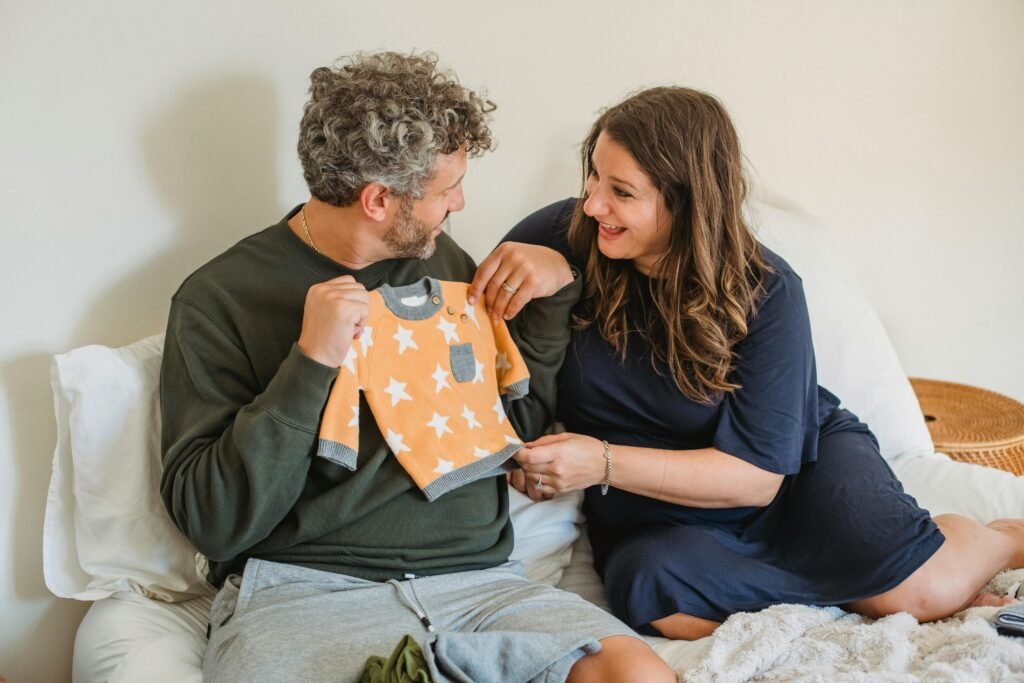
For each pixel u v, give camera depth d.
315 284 1.36
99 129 1.42
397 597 1.32
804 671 1.28
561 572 1.63
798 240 2.04
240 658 1.17
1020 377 2.54
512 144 1.91
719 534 1.56
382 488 1.36
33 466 1.45
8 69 1.33
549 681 1.13
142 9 1.42
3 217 1.36
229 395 1.33
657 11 1.98
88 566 1.40
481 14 1.80
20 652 1.49
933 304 2.43
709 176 1.45
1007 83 2.29
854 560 1.50
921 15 2.19
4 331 1.39
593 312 1.58
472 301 1.49
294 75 1.61
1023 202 2.38
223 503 1.26
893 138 2.26
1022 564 1.59
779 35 2.10
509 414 1.55
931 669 1.24
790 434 1.52
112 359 1.39
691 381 1.53
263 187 1.62
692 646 1.40
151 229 1.50
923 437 1.96
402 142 1.26
